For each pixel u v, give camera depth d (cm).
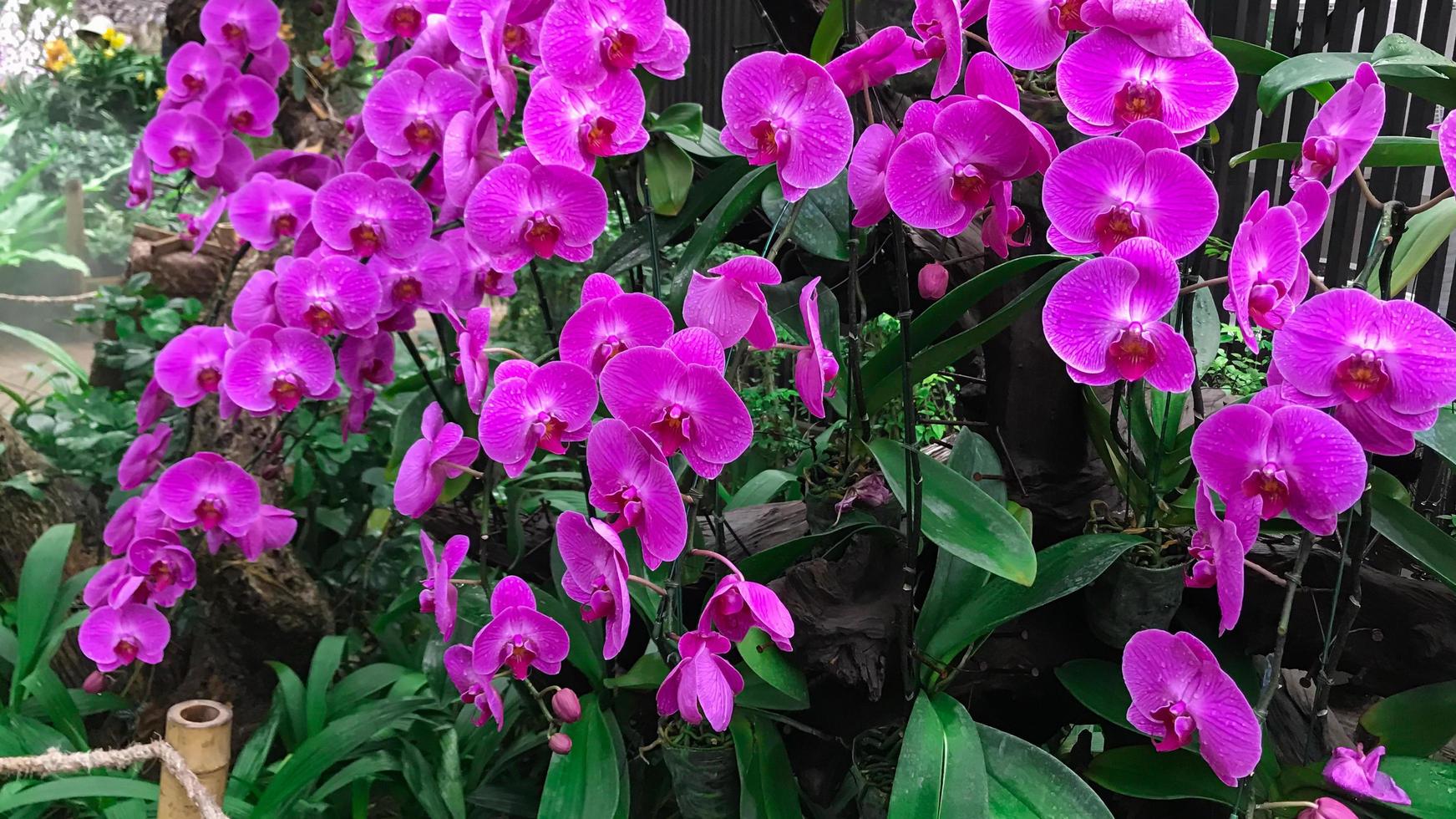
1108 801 125
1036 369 121
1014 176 87
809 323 91
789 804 109
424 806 132
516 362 95
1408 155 106
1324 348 82
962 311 102
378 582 182
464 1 104
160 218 304
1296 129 201
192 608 168
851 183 91
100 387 212
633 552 113
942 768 98
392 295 119
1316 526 84
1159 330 83
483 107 105
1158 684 89
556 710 103
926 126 87
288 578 168
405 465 108
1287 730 121
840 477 115
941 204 88
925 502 101
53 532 157
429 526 151
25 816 134
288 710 148
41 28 546
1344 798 99
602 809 106
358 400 130
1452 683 107
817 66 88
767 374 192
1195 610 120
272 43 141
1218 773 88
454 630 128
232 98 139
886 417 158
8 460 179
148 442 139
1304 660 122
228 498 133
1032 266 98
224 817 97
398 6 115
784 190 92
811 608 112
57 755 97
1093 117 86
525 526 148
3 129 356
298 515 186
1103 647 118
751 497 139
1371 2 185
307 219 128
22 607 149
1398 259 111
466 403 130
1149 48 84
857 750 115
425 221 114
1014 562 95
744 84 89
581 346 95
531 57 105
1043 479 123
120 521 137
